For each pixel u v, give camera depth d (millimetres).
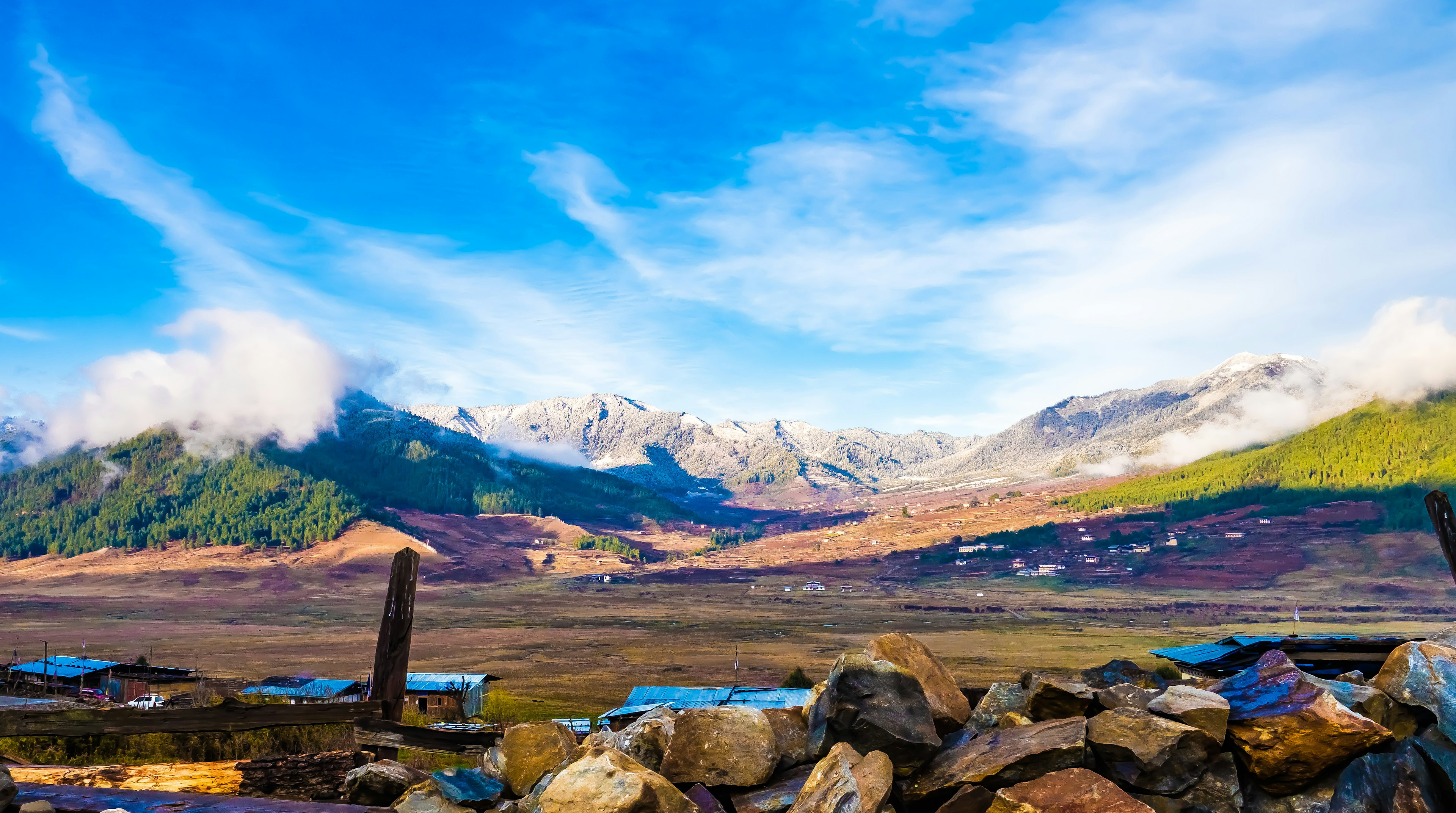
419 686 61000
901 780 5023
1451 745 4676
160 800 4867
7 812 4617
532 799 5203
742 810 4844
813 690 6086
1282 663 5219
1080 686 5523
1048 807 4273
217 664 139875
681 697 46000
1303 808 4457
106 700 47188
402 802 5055
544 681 120250
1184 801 4559
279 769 6527
